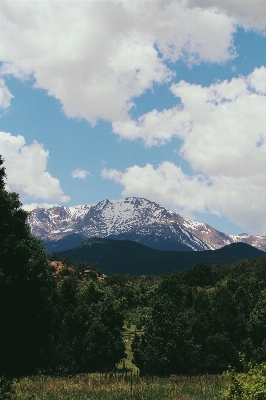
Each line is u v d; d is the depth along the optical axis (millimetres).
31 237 42469
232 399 22797
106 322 71750
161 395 33156
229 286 99688
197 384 40906
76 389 33531
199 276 155875
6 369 40094
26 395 29203
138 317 111750
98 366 61156
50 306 43719
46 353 55094
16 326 40094
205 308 75938
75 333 62438
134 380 42094
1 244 37406
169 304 68688
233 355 62188
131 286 165375
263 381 21766
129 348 87688
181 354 59719
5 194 38625
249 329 67125
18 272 38312
